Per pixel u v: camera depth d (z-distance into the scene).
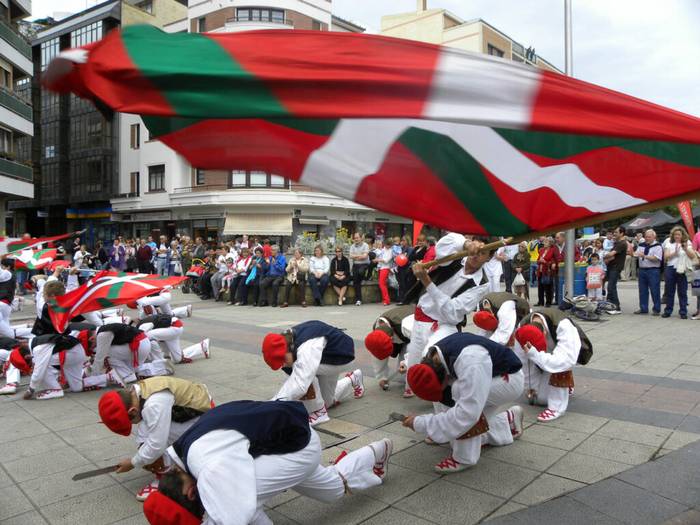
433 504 3.23
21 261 8.46
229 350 7.96
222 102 1.68
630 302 12.55
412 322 5.39
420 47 1.84
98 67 1.63
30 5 25.70
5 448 4.28
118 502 3.36
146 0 34.19
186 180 31.58
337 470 3.12
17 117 23.88
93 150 35.00
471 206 2.39
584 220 2.43
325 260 13.33
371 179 2.18
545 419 4.61
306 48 1.75
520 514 3.08
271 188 29.38
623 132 1.91
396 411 5.02
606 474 3.55
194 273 14.23
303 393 4.18
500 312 5.14
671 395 5.23
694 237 11.20
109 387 6.11
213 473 2.37
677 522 2.93
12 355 5.64
